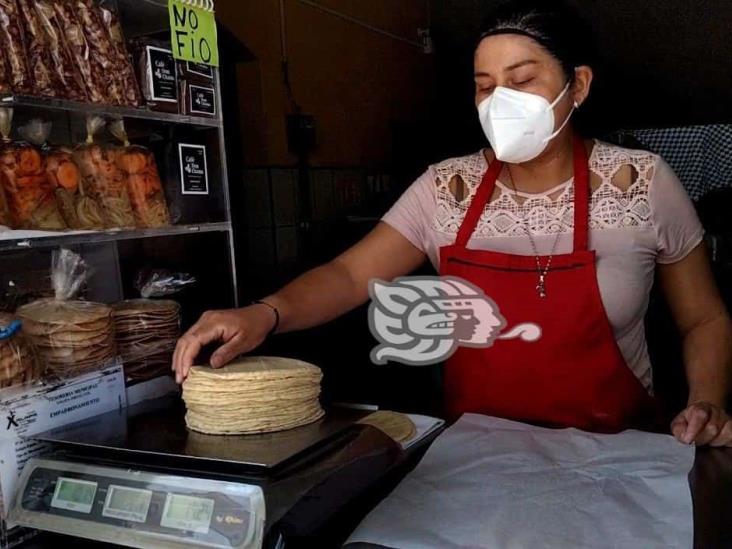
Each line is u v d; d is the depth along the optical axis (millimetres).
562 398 1195
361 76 3635
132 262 1350
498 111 1164
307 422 943
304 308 1246
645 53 3703
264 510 726
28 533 868
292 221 3109
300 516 738
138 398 1108
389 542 744
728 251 2387
